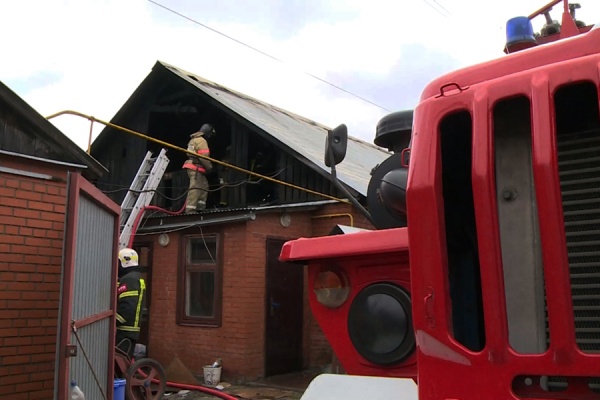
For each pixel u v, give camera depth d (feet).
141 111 44.91
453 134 5.88
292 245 8.43
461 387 5.15
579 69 4.93
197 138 36.29
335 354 8.39
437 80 5.92
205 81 45.68
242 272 29.84
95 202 15.47
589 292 4.89
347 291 7.92
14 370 17.30
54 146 18.66
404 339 7.21
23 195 17.87
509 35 7.37
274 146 38.11
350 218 32.53
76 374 13.78
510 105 5.35
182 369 28.66
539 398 4.77
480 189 5.21
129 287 22.66
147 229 33.09
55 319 18.40
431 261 5.48
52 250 18.48
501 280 5.03
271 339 30.58
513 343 5.02
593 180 5.08
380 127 11.56
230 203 38.42
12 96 17.15
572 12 8.45
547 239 4.79
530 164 5.18
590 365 4.51
